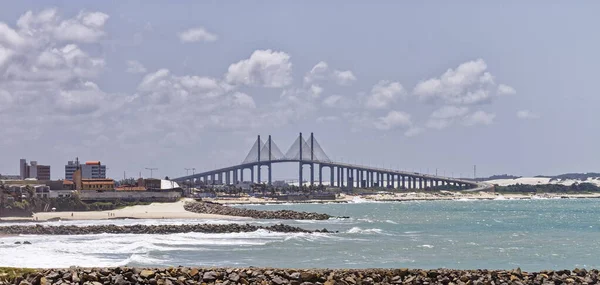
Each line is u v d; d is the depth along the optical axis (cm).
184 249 11325
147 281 6053
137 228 15888
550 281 6781
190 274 6294
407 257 10381
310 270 6606
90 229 15712
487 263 9706
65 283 5831
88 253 10438
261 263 9456
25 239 13712
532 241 13600
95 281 5928
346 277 6341
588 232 16675
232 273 6309
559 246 12369
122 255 10219
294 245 12250
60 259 9481
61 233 15388
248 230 15900
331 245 12300
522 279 6812
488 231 17138
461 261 9919
